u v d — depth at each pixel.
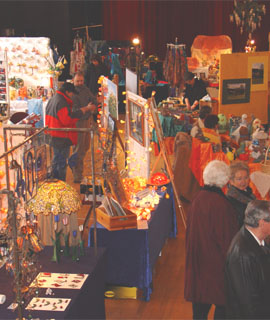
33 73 9.50
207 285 3.20
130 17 16.33
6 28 14.71
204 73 12.41
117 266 4.11
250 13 13.32
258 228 2.62
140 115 4.96
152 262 4.27
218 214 3.14
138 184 4.84
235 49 16.73
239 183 3.69
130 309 4.07
